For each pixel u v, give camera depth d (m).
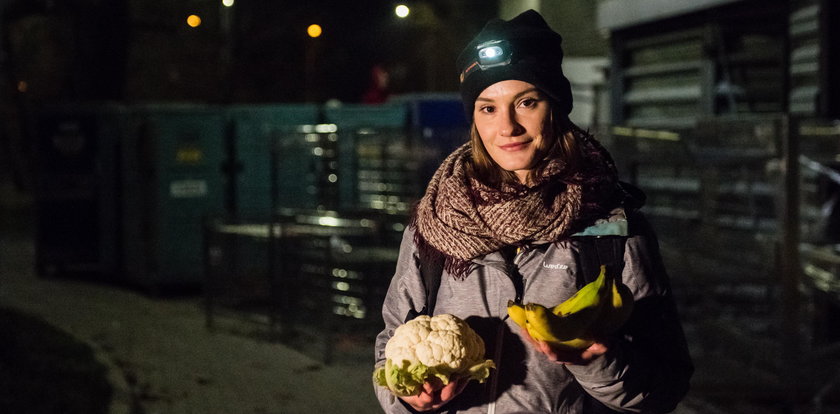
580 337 2.22
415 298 2.60
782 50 8.82
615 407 2.43
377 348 2.64
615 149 8.48
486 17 23.81
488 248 2.43
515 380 2.45
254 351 8.37
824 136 7.09
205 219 9.41
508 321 2.46
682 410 6.15
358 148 10.66
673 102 10.26
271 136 11.01
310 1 29.52
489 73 2.44
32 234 17.00
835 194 7.45
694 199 8.93
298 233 8.59
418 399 2.36
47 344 8.45
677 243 8.20
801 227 7.43
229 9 22.30
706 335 7.52
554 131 2.49
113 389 7.07
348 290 8.49
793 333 6.43
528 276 2.44
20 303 10.68
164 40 22.70
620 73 11.31
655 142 8.13
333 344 8.52
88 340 8.67
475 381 2.49
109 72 18.94
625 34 11.17
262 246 10.95
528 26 2.46
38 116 12.21
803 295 7.02
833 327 7.03
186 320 9.74
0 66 22.45
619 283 2.27
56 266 12.34
